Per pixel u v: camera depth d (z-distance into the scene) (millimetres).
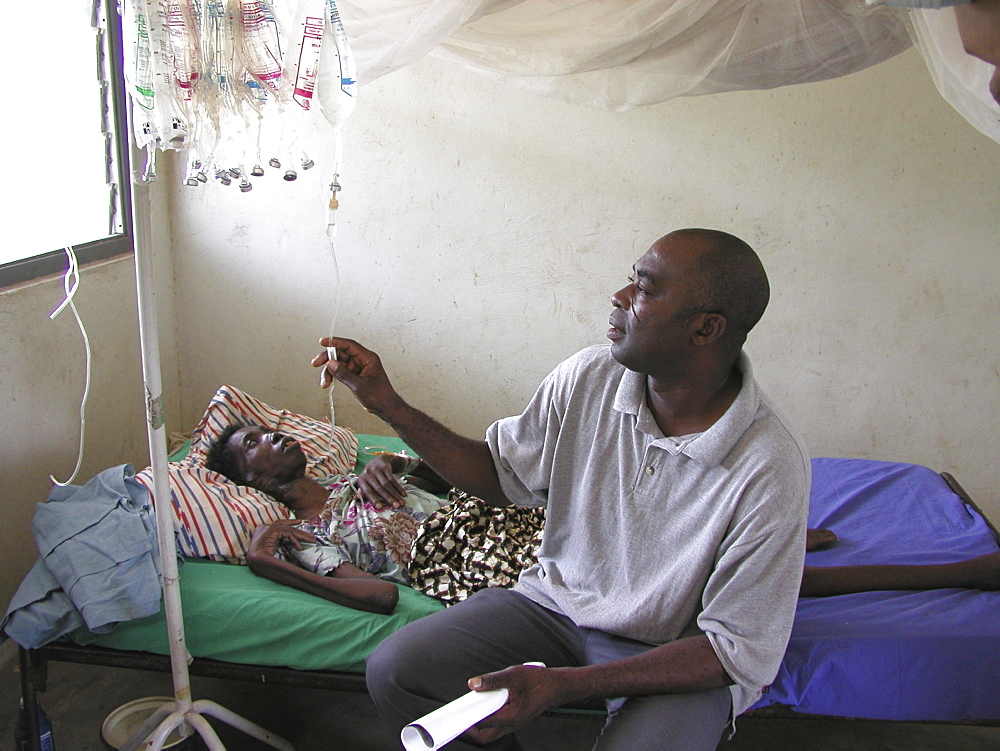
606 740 1438
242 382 3465
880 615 1919
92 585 1831
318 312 3363
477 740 1331
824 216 3062
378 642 1899
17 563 2359
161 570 1793
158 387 1661
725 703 1496
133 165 1505
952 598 1981
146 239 1574
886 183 3000
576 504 1676
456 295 3299
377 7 1681
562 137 3086
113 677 2322
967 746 2180
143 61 1364
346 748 2098
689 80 2191
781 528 1429
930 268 3061
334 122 1500
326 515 2332
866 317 3145
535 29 2035
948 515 2418
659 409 1595
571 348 3312
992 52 1186
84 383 2670
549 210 3170
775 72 2166
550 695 1337
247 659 1917
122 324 2918
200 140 1443
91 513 1965
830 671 1791
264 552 2090
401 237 3252
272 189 3223
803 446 1530
